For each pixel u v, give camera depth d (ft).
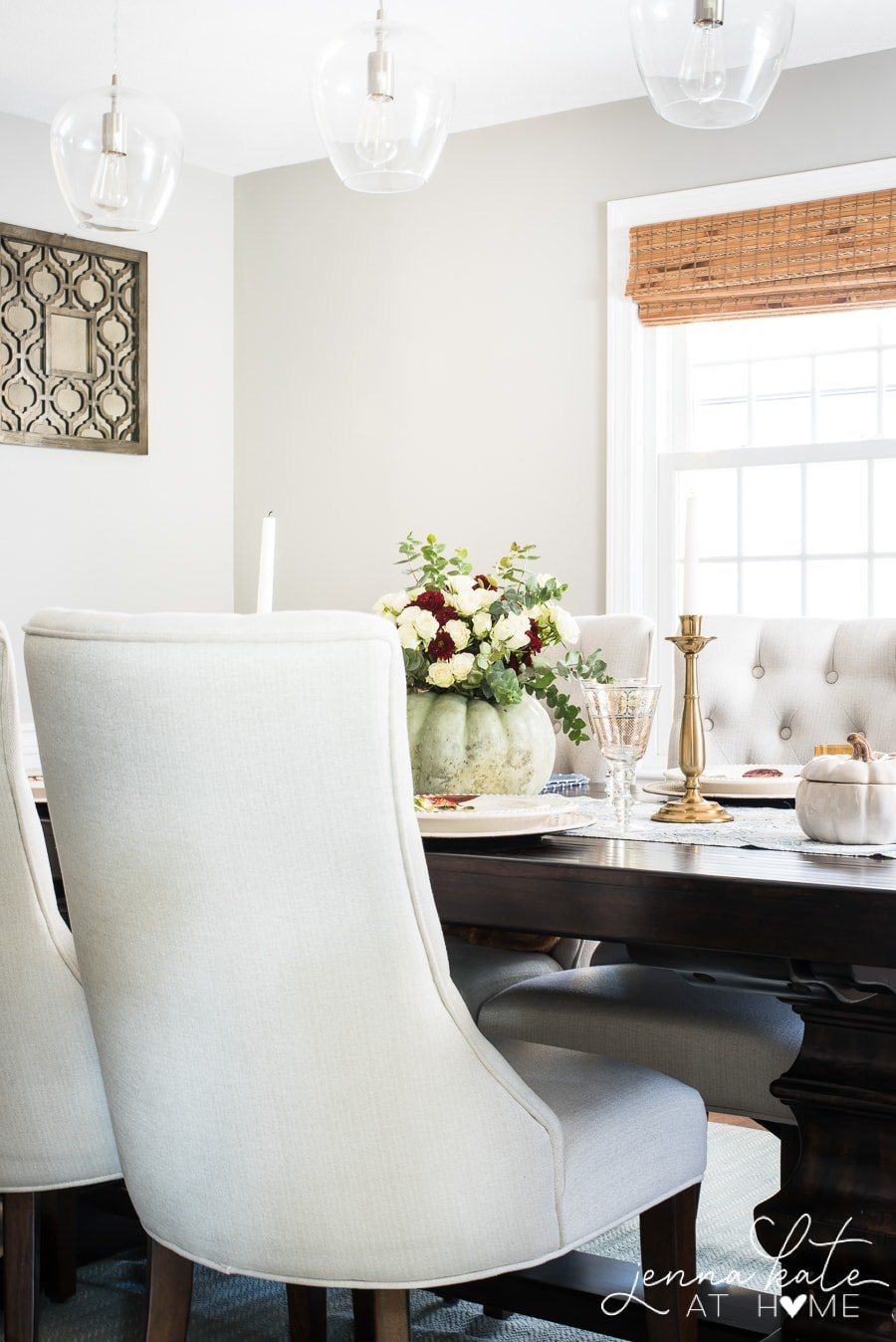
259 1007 3.99
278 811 3.87
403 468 15.79
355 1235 4.03
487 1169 4.05
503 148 15.03
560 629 6.86
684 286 13.83
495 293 15.11
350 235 16.10
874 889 4.13
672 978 6.57
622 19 12.41
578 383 14.61
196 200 16.49
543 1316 6.02
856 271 12.95
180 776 3.92
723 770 7.39
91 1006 4.52
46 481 14.99
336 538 16.29
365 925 3.91
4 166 14.55
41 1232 7.02
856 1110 4.87
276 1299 7.22
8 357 14.52
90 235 15.30
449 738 6.51
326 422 16.31
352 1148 4.00
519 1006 6.42
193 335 16.49
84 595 15.38
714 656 8.64
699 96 6.04
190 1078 4.14
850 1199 4.95
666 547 14.26
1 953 5.13
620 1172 4.51
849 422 13.55
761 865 4.67
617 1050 6.07
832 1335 4.96
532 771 6.67
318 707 3.80
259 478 16.84
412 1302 7.22
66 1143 5.22
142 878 4.09
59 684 4.11
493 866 4.88
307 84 13.98
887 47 12.81
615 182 14.33
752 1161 9.43
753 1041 5.77
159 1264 4.58
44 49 13.09
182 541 16.40
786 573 13.76
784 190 13.34
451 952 7.58
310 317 16.42
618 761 5.92
